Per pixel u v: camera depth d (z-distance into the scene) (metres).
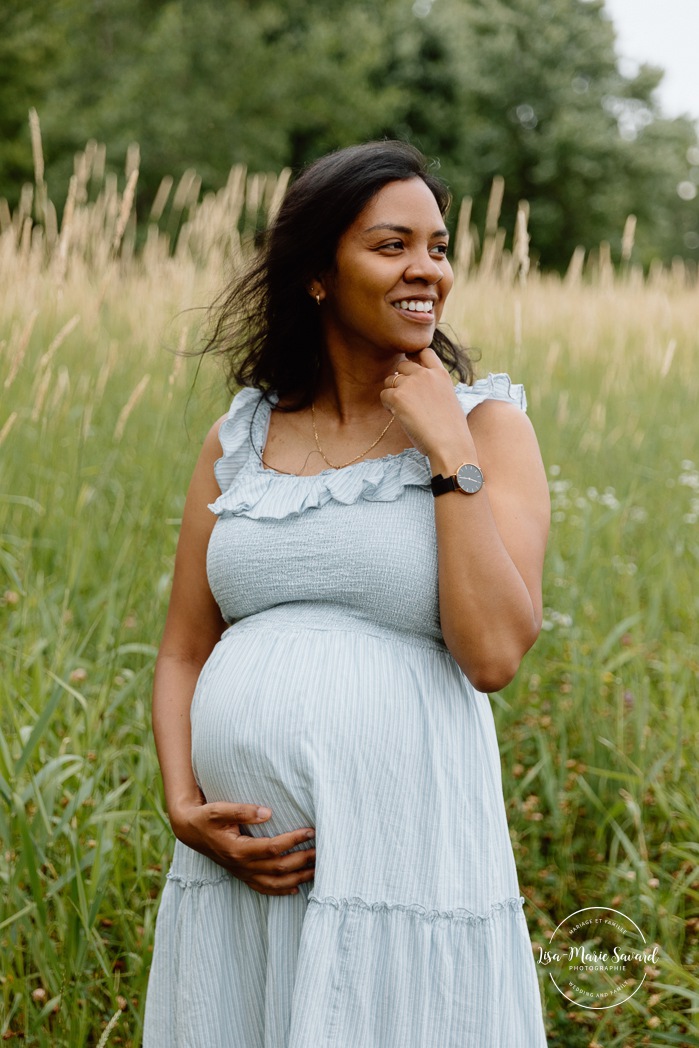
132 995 2.57
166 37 20.14
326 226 1.91
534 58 27.19
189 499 2.14
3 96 20.20
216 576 1.97
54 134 19.98
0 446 4.20
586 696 3.44
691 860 2.90
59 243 5.02
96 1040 2.55
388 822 1.75
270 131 20.66
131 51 21.33
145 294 6.41
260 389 2.11
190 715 2.09
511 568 1.73
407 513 1.84
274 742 1.80
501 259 8.20
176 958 1.95
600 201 26.70
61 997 2.38
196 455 4.43
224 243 5.48
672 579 4.26
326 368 2.07
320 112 21.41
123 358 5.64
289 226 1.97
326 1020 1.68
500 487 1.86
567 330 8.33
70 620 3.58
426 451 1.77
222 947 1.88
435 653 1.85
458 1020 1.71
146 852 2.88
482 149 27.02
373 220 1.87
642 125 29.27
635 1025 2.61
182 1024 1.87
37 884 2.42
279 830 1.83
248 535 1.91
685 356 7.88
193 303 5.69
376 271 1.86
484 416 1.94
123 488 4.35
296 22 23.11
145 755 2.97
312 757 1.77
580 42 27.94
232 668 1.90
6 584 4.02
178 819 1.89
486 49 27.08
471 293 7.59
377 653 1.82
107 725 2.99
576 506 4.80
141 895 2.85
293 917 1.81
